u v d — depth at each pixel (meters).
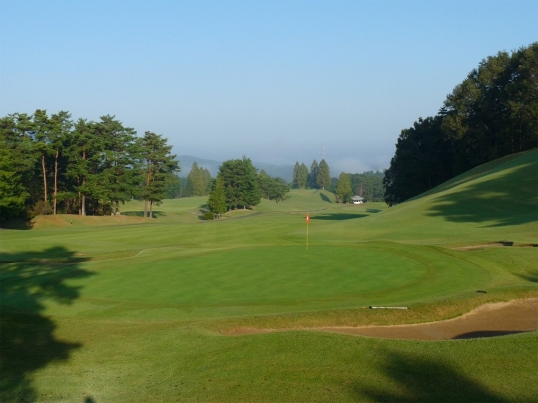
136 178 90.00
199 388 8.71
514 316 13.55
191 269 20.78
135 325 12.41
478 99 76.31
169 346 10.73
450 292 15.88
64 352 10.60
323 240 33.81
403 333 12.31
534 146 72.44
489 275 18.39
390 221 40.16
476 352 9.55
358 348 9.92
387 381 8.61
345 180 186.25
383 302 14.77
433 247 23.48
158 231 48.78
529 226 30.84
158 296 16.50
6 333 11.71
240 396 8.32
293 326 12.41
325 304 14.77
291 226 50.97
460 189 46.25
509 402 7.79
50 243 39.09
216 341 10.76
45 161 82.25
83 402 8.40
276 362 9.49
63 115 82.19
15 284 18.78
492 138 76.56
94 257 28.33
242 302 15.39
